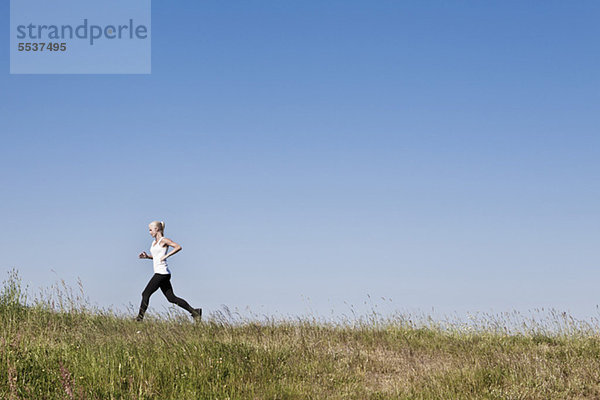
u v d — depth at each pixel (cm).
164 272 1245
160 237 1261
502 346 1117
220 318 1202
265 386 816
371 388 862
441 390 839
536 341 1174
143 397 735
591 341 1114
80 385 744
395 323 1275
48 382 754
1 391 721
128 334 1074
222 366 863
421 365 992
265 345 1016
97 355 875
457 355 1061
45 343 945
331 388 853
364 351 1063
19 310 1234
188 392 759
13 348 858
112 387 740
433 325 1274
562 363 970
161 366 839
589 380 888
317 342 1083
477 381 879
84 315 1241
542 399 817
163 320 1184
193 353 907
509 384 870
